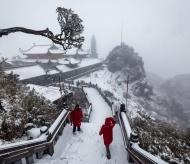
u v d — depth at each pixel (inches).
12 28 230.2
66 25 252.7
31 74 1547.7
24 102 417.1
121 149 297.1
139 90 2721.5
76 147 301.1
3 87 456.4
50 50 2883.9
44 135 251.8
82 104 935.0
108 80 2564.0
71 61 2311.8
